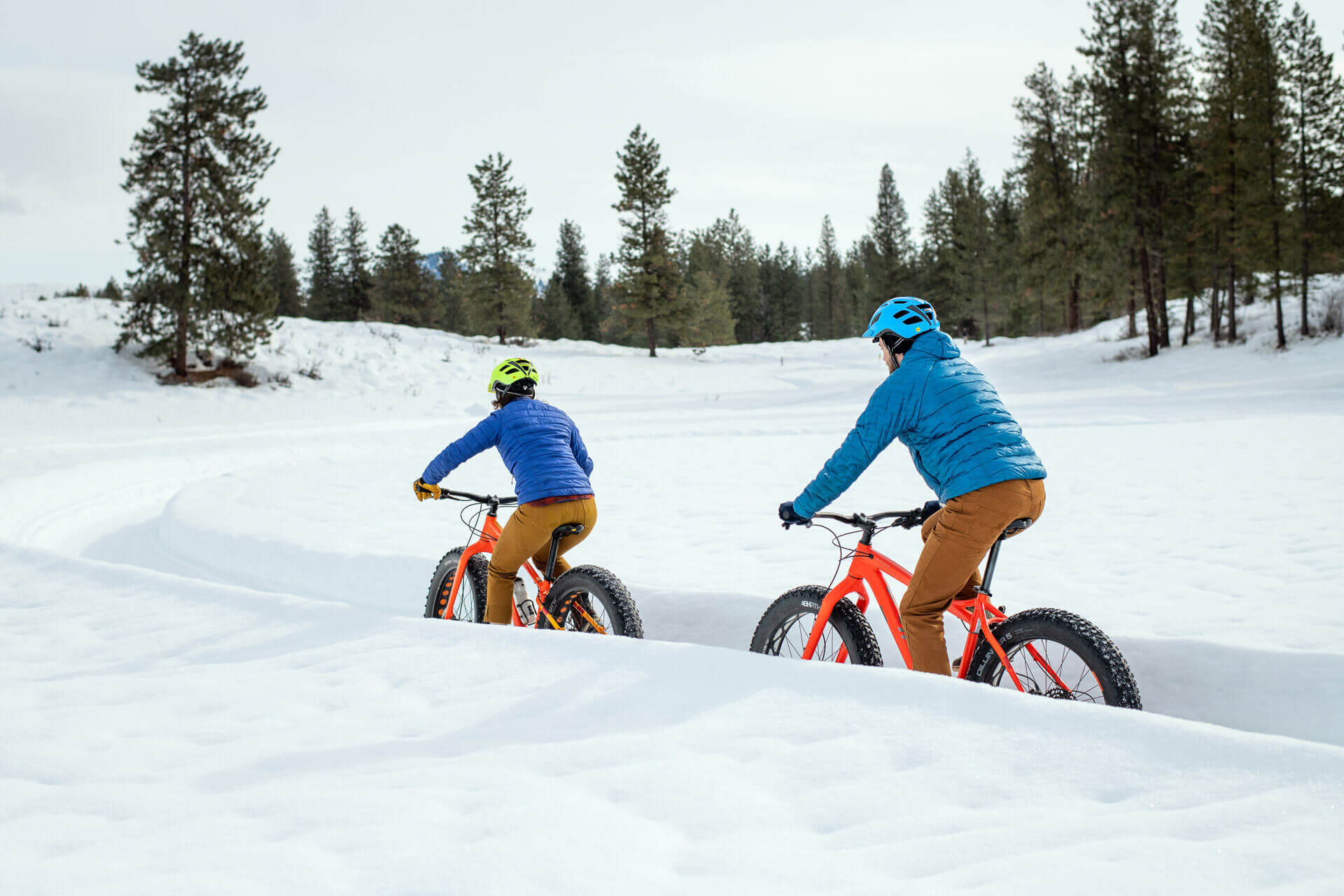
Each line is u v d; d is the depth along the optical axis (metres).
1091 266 41.12
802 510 3.89
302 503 10.80
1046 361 38.19
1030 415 18.91
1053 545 7.06
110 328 30.05
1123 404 20.72
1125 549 6.78
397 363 34.34
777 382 39.03
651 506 9.79
